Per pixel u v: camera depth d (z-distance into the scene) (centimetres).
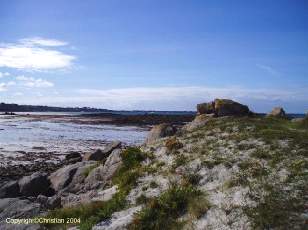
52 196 2348
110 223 1612
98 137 6881
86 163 2686
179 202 1608
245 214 1406
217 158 1947
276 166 1722
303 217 1310
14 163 3891
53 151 4875
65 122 11544
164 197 1645
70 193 2295
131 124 10912
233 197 1548
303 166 1662
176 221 1515
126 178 2005
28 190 2483
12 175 3256
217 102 3278
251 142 2089
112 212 1709
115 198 1845
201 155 2042
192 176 1831
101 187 2191
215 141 2209
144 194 1816
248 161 1841
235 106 3234
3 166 3672
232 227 1364
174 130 2964
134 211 1661
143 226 1516
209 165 1888
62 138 6550
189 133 2512
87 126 9900
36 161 4062
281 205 1396
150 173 2014
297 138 2038
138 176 2014
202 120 2917
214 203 1545
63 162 3931
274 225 1308
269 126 2425
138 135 7438
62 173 2561
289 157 1792
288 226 1283
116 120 12206
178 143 2248
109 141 6188
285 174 1633
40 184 2520
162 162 2081
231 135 2262
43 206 1998
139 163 2197
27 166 3697
